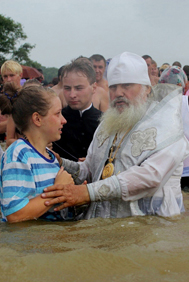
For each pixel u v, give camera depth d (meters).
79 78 3.22
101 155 2.61
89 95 3.31
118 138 2.54
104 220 2.20
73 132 3.38
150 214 2.33
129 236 1.80
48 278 1.31
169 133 2.31
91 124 3.36
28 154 2.13
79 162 2.86
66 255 1.51
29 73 10.85
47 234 1.84
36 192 2.14
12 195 2.03
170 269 1.39
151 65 6.81
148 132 2.36
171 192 2.37
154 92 2.56
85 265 1.42
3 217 2.15
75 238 1.77
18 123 2.25
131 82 2.48
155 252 1.56
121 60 2.51
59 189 2.16
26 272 1.35
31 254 1.52
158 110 2.43
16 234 1.83
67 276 1.33
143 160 2.31
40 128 2.22
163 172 2.22
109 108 2.63
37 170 2.16
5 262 1.43
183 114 3.77
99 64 5.25
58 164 2.45
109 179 2.24
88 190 2.21
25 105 2.18
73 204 2.20
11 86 2.45
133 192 2.24
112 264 1.43
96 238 1.77
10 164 2.07
